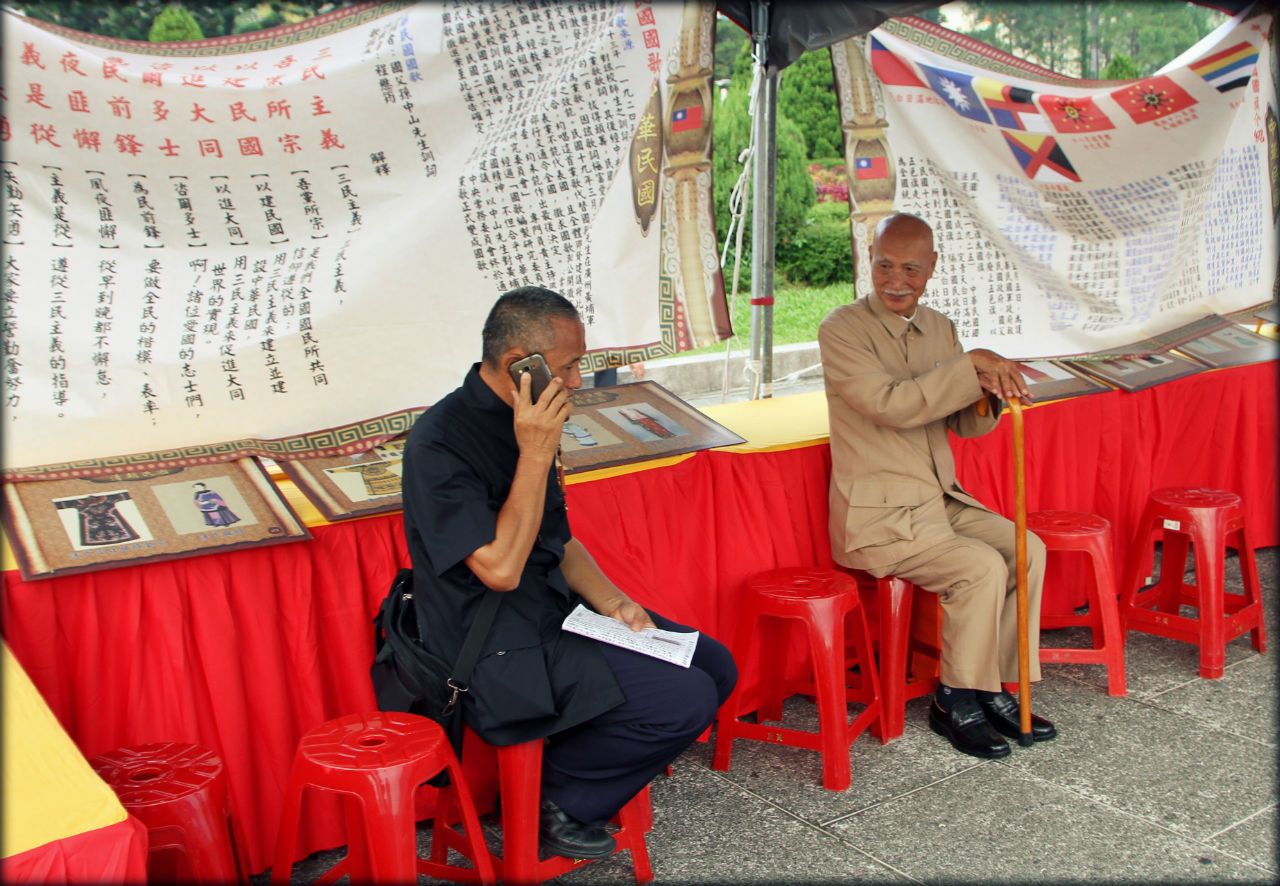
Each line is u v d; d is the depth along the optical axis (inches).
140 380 95.0
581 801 81.3
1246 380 154.4
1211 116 159.2
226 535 85.4
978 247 148.9
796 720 118.0
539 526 76.8
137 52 97.3
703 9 121.7
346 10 107.0
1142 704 118.1
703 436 116.3
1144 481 147.3
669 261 125.7
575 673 78.3
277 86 100.0
